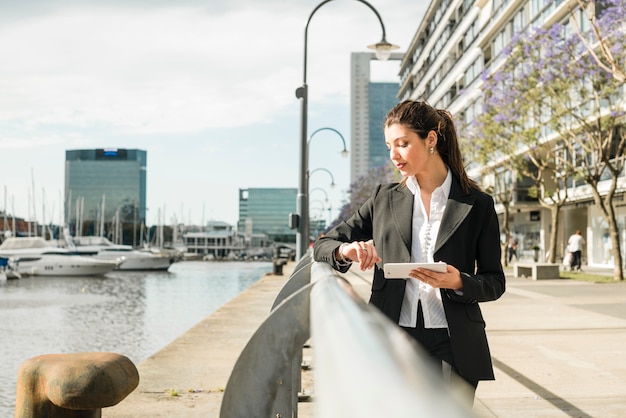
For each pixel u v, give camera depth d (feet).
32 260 216.74
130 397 20.48
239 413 5.42
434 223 8.57
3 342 67.67
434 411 1.53
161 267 272.92
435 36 224.12
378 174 233.14
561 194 132.26
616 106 75.87
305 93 60.44
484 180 145.59
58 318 93.35
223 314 47.14
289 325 5.56
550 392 20.40
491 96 91.71
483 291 7.89
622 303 48.32
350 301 3.50
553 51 75.61
